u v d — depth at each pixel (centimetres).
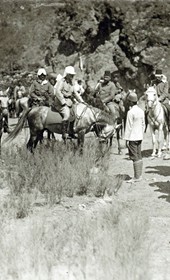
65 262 715
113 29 3575
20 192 1106
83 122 1470
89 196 1116
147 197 1129
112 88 1666
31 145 1491
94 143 1501
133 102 1259
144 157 1647
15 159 1387
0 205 1012
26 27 4531
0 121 1659
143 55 3322
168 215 989
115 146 1870
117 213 916
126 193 1166
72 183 1120
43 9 4634
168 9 3419
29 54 4288
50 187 1088
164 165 1499
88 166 1277
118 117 1673
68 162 1241
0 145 1512
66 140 1477
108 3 3559
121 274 641
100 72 3509
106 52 3559
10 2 4781
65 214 969
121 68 3416
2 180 1230
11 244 748
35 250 725
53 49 3916
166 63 3288
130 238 754
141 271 654
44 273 678
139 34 3369
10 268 686
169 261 732
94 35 3622
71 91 1466
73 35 3706
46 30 4425
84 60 3662
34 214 966
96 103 1691
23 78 4006
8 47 4409
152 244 778
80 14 3694
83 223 852
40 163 1245
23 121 1491
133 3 3528
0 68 4278
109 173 1376
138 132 1252
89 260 710
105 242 740
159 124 1606
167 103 1692
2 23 4631
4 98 1928
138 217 867
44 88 1598
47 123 1453
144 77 3338
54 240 777
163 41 3338
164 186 1232
